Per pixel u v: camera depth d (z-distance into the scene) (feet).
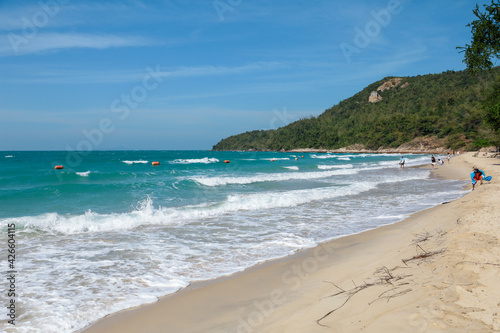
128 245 24.22
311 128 540.93
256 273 18.52
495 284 11.94
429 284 12.93
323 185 64.44
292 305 13.67
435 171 105.09
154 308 14.21
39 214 33.73
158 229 29.45
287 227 30.30
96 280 17.44
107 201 41.81
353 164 151.02
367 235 26.89
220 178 64.34
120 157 217.36
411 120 435.94
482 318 9.61
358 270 17.51
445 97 452.76
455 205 36.37
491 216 24.56
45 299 15.02
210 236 26.99
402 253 19.22
